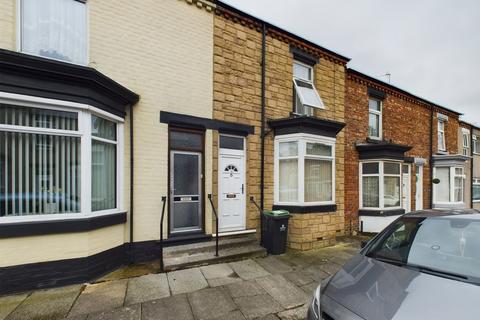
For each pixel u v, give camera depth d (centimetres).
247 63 717
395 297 222
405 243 314
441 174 1316
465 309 198
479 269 250
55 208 459
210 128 652
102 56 531
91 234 468
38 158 450
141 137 570
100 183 523
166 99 598
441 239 302
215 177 656
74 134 464
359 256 323
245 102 709
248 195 705
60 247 443
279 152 761
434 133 1342
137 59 567
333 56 893
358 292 240
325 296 255
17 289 416
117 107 534
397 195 995
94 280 468
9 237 411
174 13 613
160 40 594
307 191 734
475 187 1658
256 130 727
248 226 700
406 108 1185
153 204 577
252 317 363
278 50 777
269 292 437
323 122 740
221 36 679
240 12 701
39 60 412
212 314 367
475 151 1700
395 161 971
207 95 651
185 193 627
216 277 489
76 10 523
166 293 423
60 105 445
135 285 449
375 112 1066
